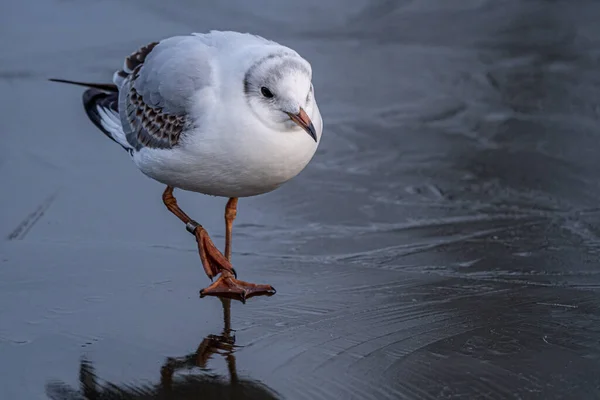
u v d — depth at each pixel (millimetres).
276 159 9391
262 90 9172
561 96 17594
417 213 13078
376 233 12375
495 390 7730
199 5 21859
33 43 19953
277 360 8391
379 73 19000
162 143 9891
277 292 10203
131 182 14219
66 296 9930
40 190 13750
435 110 17234
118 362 8391
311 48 20109
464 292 10133
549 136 15859
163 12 21562
